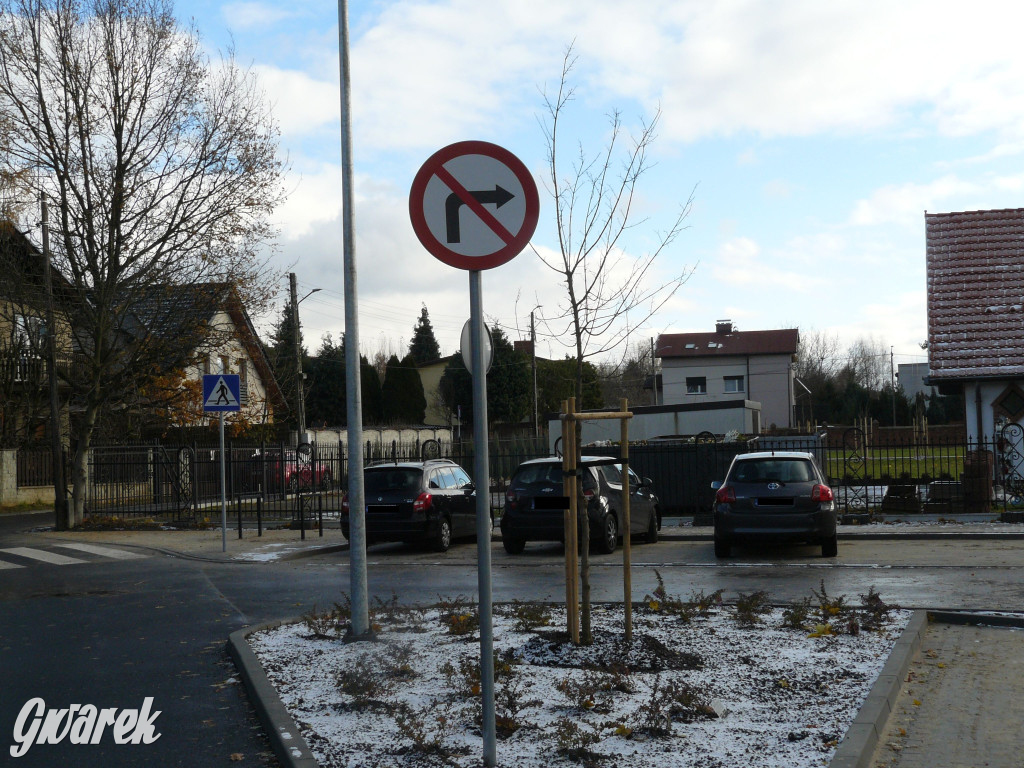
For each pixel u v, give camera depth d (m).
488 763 5.06
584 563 7.54
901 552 15.59
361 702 6.38
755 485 15.37
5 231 23.06
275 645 8.52
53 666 8.37
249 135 23.55
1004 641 8.41
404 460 19.42
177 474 25.08
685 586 12.20
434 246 5.18
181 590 13.11
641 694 6.36
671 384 73.38
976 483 21.36
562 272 9.50
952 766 5.32
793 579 12.66
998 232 30.28
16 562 16.86
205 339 24.27
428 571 14.73
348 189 9.31
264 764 5.62
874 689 6.41
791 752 5.23
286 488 32.91
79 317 23.53
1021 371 25.67
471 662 7.25
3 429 32.81
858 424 51.00
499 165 5.20
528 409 70.81
